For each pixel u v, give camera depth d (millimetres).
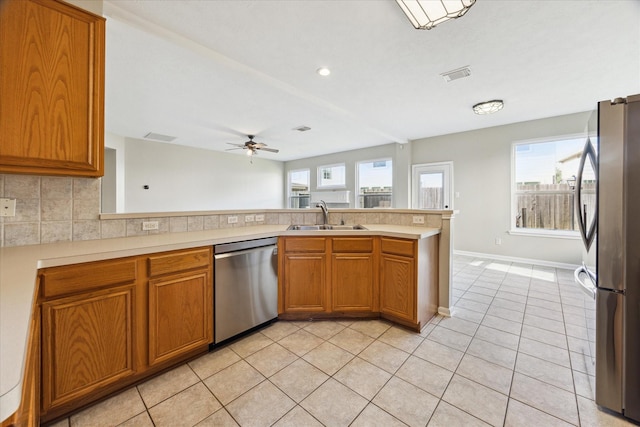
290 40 2324
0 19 1316
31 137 1401
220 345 2039
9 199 1558
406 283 2270
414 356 1922
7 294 826
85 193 1825
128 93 3424
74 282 1331
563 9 1948
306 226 2957
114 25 2047
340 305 2453
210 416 1384
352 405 1462
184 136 5711
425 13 1762
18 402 444
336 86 3273
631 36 2260
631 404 1346
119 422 1343
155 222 2172
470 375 1713
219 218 2617
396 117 4508
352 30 2186
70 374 1334
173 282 1714
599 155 1381
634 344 1333
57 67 1461
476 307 2814
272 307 2367
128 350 1533
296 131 5309
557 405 1459
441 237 2645
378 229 2545
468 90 3377
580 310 2725
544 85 3232
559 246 4469
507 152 4902
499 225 5020
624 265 1342
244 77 2930
